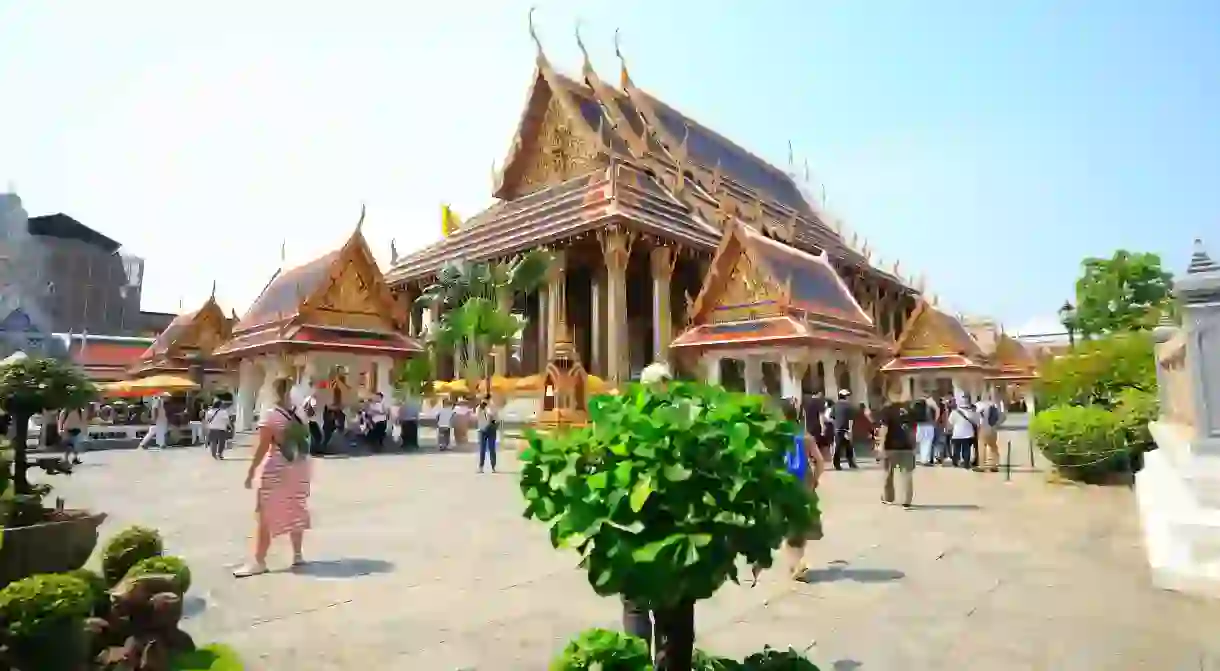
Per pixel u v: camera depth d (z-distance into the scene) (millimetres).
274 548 7883
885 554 7504
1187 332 6461
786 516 2592
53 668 3154
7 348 36469
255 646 4762
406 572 6789
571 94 42281
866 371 27047
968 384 33938
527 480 2648
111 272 64750
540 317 37656
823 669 4375
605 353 38469
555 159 42344
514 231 38656
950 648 4730
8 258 46656
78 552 5141
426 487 13516
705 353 22891
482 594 6031
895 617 5387
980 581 6410
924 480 14547
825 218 57500
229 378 40938
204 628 5113
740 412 2627
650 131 43969
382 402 24938
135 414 36156
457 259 40094
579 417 24703
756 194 47312
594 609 5609
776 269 22969
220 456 20844
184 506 11125
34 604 3158
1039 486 13352
